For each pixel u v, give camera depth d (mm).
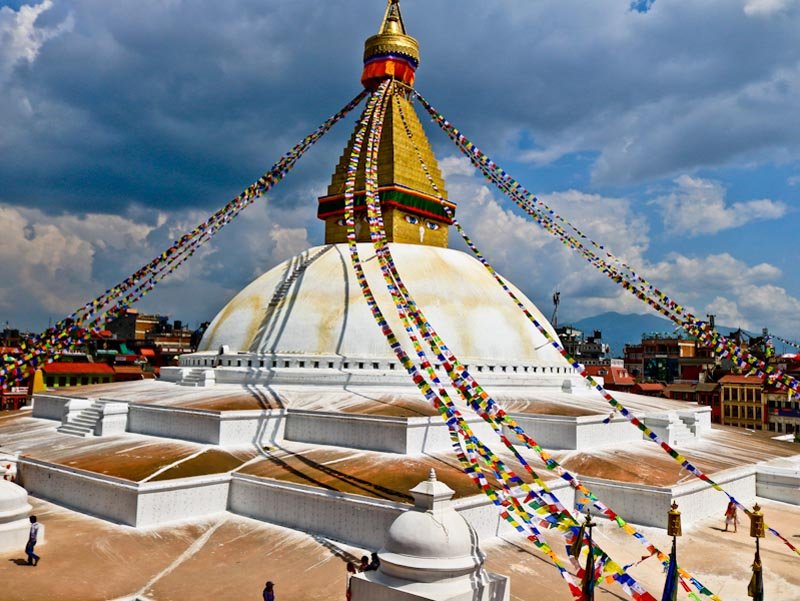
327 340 29406
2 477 23062
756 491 25531
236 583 15820
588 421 25594
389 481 20156
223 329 32875
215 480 21188
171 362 88000
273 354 29719
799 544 19609
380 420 23609
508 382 30156
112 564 16859
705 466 24391
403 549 13383
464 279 32406
